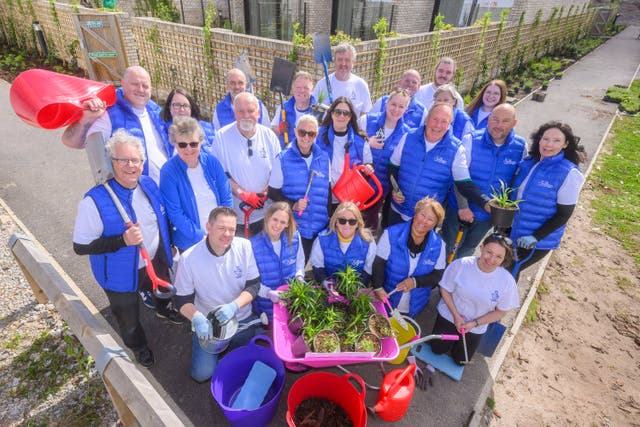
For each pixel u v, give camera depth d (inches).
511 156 161.2
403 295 149.1
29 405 124.5
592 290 194.7
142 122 155.1
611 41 1077.1
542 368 150.3
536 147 148.7
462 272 131.8
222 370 120.3
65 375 133.3
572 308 182.1
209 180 144.7
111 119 146.9
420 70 378.6
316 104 198.5
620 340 166.7
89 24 391.5
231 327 114.9
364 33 598.5
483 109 203.3
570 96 547.2
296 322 123.9
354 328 122.2
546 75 635.5
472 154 165.3
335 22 553.9
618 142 390.6
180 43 350.3
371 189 156.8
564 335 166.9
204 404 127.2
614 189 296.5
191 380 134.6
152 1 526.0
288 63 204.2
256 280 132.2
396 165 173.2
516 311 174.4
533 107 486.6
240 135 160.2
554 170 141.9
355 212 134.3
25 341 144.4
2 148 301.3
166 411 87.8
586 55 872.9
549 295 188.9
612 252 224.8
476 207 165.3
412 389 120.6
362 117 189.5
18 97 123.3
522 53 653.9
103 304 163.8
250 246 130.0
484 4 677.9
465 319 135.9
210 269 123.3
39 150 300.8
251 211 163.5
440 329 142.2
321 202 159.9
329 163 160.6
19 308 157.1
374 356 116.6
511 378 145.3
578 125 429.1
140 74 147.3
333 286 134.6
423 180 163.6
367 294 128.3
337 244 142.0
